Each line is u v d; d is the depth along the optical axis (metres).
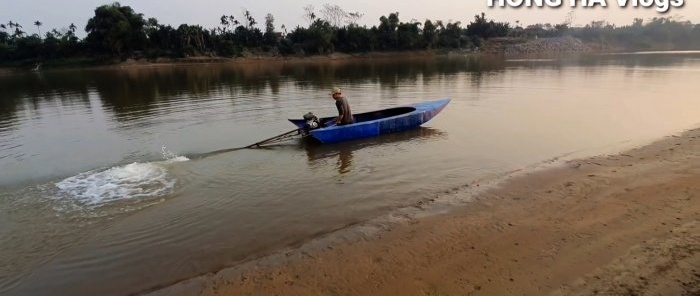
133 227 6.35
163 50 63.62
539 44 97.81
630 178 7.59
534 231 5.81
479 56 75.50
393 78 28.48
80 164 9.55
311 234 6.05
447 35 89.06
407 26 82.31
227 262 5.39
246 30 72.88
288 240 5.89
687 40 109.44
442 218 6.37
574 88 20.22
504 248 5.41
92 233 6.20
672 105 14.81
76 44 63.28
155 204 7.14
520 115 13.73
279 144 10.94
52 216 6.75
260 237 5.99
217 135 12.12
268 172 8.70
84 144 11.41
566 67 36.22
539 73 29.91
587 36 108.94
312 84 25.55
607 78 24.77
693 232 5.46
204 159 9.67
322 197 7.35
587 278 4.66
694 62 40.28
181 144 11.16
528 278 4.75
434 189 7.61
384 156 9.67
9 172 9.02
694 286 4.35
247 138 11.72
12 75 51.09
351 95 19.58
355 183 7.99
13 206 7.15
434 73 32.44
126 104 18.62
